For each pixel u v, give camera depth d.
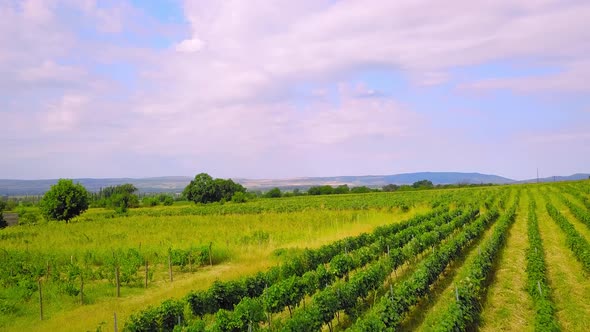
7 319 17.17
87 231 46.84
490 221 40.44
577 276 20.42
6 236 45.75
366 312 16.27
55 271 24.83
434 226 34.16
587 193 64.12
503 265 22.86
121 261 26.03
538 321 13.39
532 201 55.59
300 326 12.51
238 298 17.23
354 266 21.23
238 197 98.81
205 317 16.14
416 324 15.02
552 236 32.03
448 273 21.80
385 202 67.38
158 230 44.91
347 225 42.44
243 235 36.69
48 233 46.84
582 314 15.20
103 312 17.16
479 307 15.86
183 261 26.27
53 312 18.14
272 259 26.53
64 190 58.16
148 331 13.62
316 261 23.45
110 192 172.12
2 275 24.52
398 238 27.84
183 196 112.44
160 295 19.67
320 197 107.44
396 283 20.23
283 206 72.00
